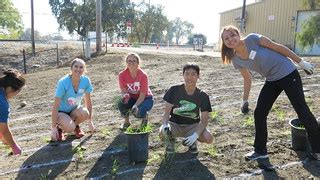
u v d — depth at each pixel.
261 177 3.83
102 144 5.05
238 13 29.86
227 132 5.22
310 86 7.58
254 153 4.32
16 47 22.86
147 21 52.56
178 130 4.68
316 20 15.95
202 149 4.66
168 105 4.55
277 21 27.39
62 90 5.14
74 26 40.72
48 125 6.50
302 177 3.79
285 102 6.42
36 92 10.67
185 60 14.13
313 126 3.98
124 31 42.41
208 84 8.55
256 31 28.83
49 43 26.02
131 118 6.28
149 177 3.96
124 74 5.64
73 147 5.00
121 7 41.53
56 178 4.08
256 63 4.04
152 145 4.88
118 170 4.16
